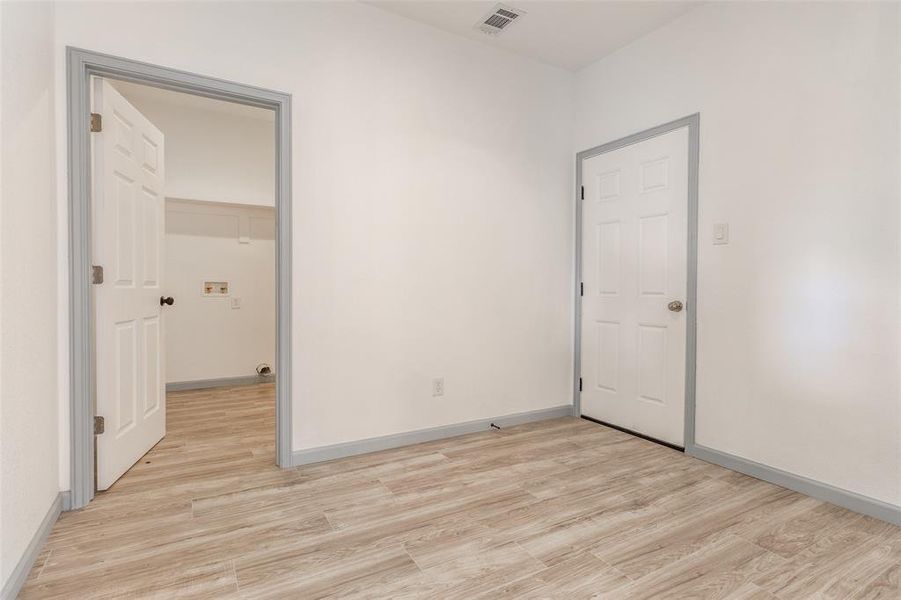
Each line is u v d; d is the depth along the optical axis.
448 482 2.24
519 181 3.23
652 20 2.77
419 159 2.80
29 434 1.53
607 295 3.22
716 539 1.73
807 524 1.85
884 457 1.90
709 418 2.56
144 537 1.71
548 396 3.41
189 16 2.15
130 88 3.76
